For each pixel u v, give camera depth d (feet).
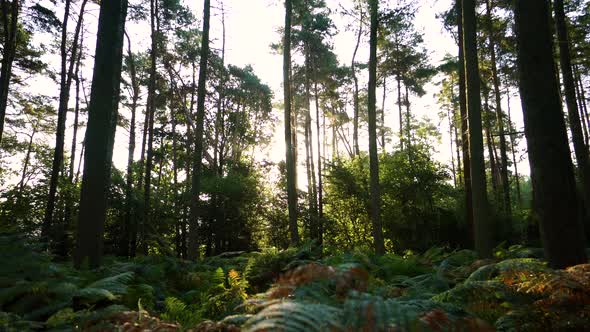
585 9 54.75
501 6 49.80
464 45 35.32
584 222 48.88
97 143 25.53
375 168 49.98
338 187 71.26
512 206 78.59
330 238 72.84
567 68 44.45
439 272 22.15
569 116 43.75
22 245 18.51
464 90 50.24
